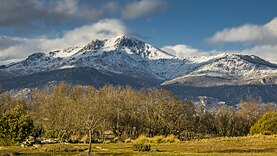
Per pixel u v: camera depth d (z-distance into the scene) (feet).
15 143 289.12
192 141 300.20
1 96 543.39
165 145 263.49
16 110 300.40
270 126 358.43
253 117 584.40
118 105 505.25
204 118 542.98
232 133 549.95
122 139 401.90
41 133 423.64
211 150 214.69
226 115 562.25
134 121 500.74
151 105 501.97
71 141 361.51
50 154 204.95
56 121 429.38
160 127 492.95
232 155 180.86
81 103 467.52
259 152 199.82
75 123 404.98
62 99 508.12
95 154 195.42
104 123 422.00
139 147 226.58
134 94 558.97
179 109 497.87
